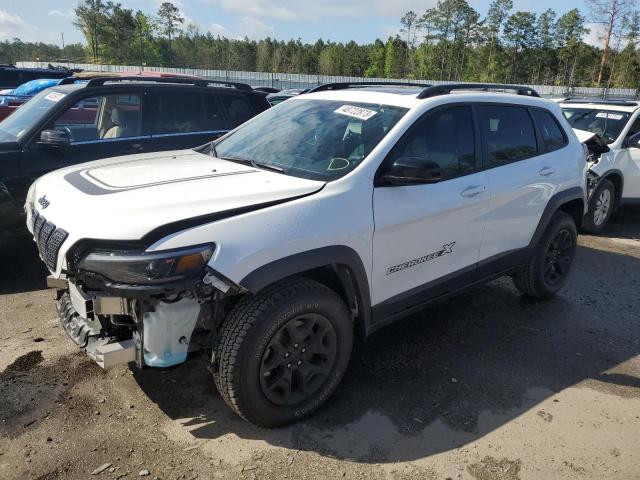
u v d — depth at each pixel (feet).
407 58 293.23
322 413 10.40
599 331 14.69
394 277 11.14
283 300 9.11
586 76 252.21
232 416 10.14
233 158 12.27
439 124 12.07
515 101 14.47
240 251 8.59
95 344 8.94
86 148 18.24
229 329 8.92
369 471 8.95
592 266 20.39
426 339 13.65
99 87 18.83
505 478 8.96
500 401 11.12
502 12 261.85
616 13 175.83
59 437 9.32
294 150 11.64
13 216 16.70
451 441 9.81
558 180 15.08
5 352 11.95
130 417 9.96
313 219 9.45
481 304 16.08
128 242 8.32
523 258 14.75
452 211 11.90
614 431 10.34
